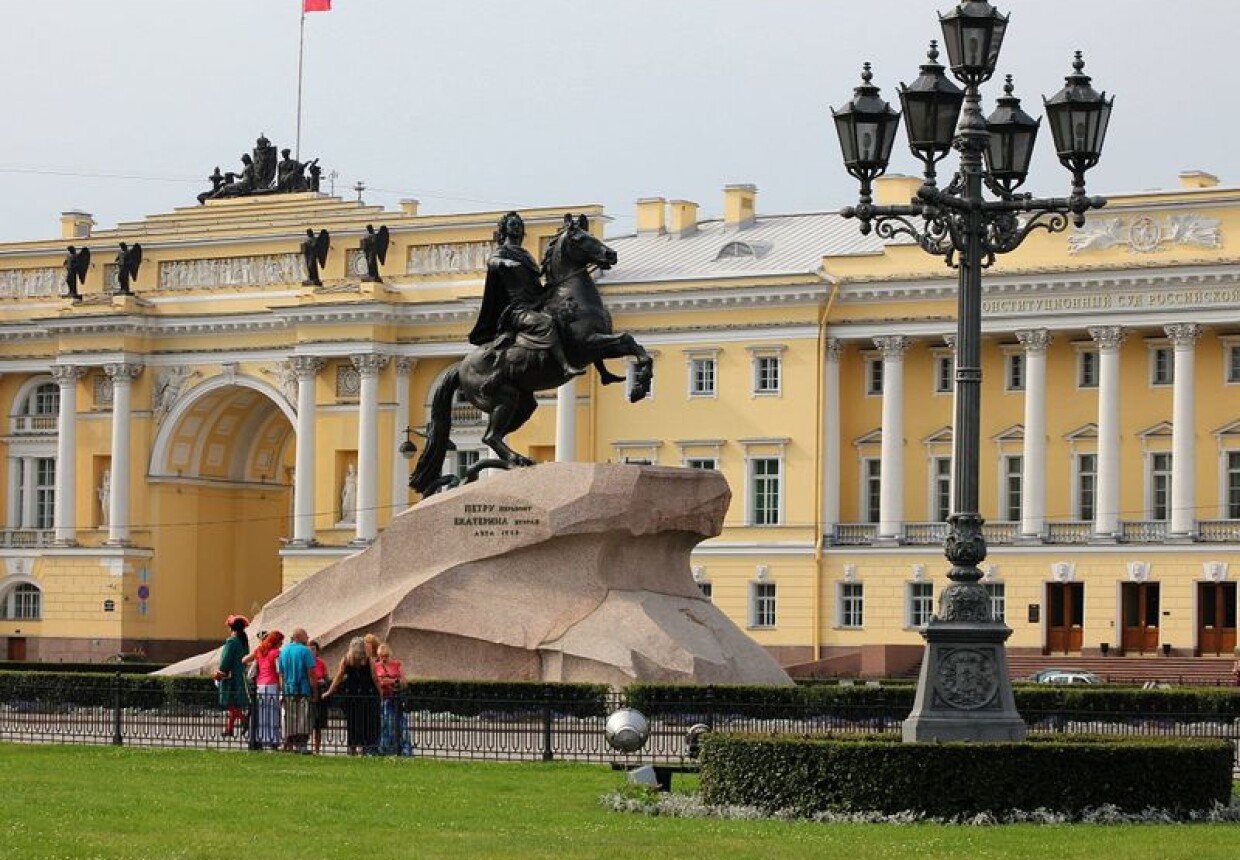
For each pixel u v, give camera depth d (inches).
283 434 5324.8
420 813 1314.0
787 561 4498.0
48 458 5280.5
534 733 1798.7
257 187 5142.7
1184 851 1146.7
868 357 4562.0
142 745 1870.1
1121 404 4281.5
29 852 1108.5
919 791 1275.8
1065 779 1279.5
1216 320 4156.0
